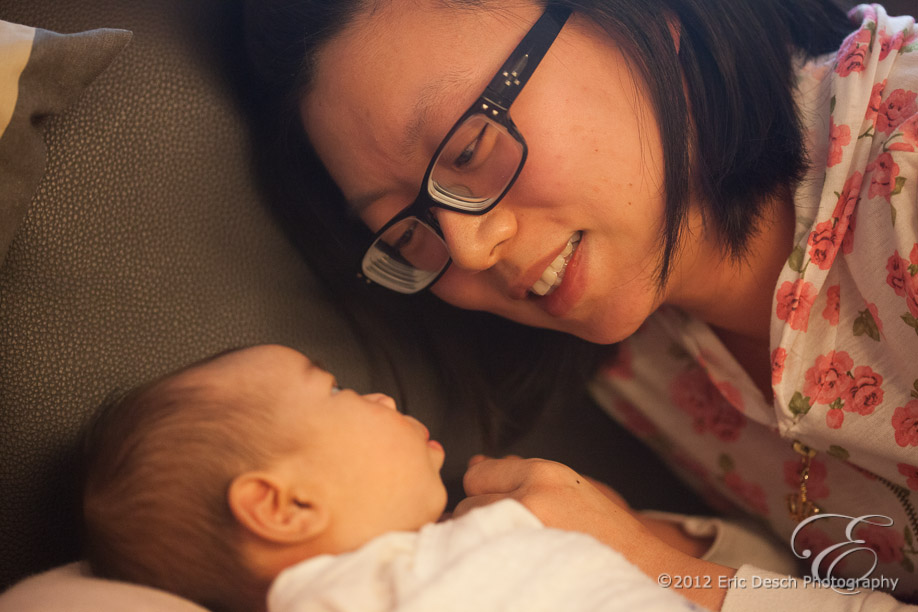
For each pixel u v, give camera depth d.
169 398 0.63
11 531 0.74
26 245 0.79
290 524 0.58
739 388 1.01
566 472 0.79
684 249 0.87
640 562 0.75
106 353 0.82
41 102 0.72
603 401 1.30
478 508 0.61
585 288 0.84
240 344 0.93
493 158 0.79
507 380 1.18
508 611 0.52
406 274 1.00
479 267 0.83
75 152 0.83
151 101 0.90
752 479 1.13
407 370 1.09
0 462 0.74
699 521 1.10
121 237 0.86
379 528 0.61
